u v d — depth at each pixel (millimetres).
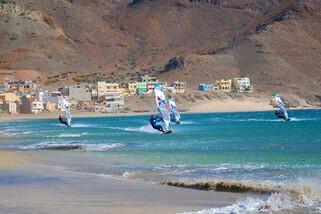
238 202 39406
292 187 44594
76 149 97312
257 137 125625
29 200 41219
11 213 35906
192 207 38250
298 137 121938
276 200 39531
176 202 40281
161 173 59156
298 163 67312
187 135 139625
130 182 51562
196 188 47344
